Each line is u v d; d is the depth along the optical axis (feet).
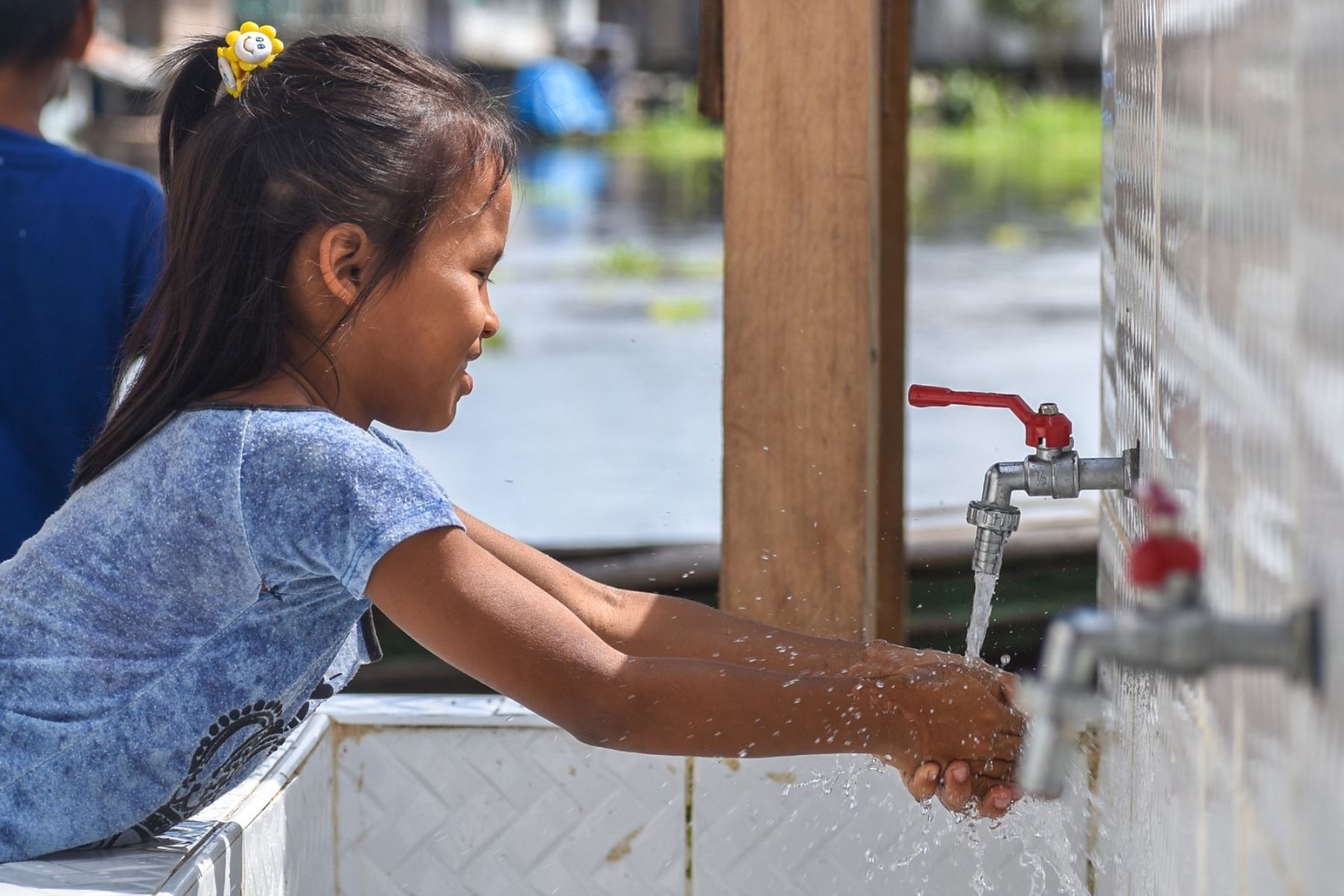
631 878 6.50
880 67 9.12
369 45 5.11
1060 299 39.70
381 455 4.63
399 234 4.79
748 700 4.77
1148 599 2.66
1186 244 3.96
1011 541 12.89
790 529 7.06
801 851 6.45
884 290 9.61
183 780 4.79
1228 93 3.33
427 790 6.50
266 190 4.80
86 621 4.71
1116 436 5.83
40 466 7.45
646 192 75.31
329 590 4.83
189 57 5.28
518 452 23.66
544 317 37.81
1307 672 2.54
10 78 7.75
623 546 13.48
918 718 4.86
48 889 4.43
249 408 4.70
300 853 5.98
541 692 4.64
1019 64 124.06
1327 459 2.44
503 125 5.16
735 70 6.91
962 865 6.36
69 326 7.47
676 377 29.89
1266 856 2.91
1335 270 2.39
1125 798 5.32
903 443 9.57
